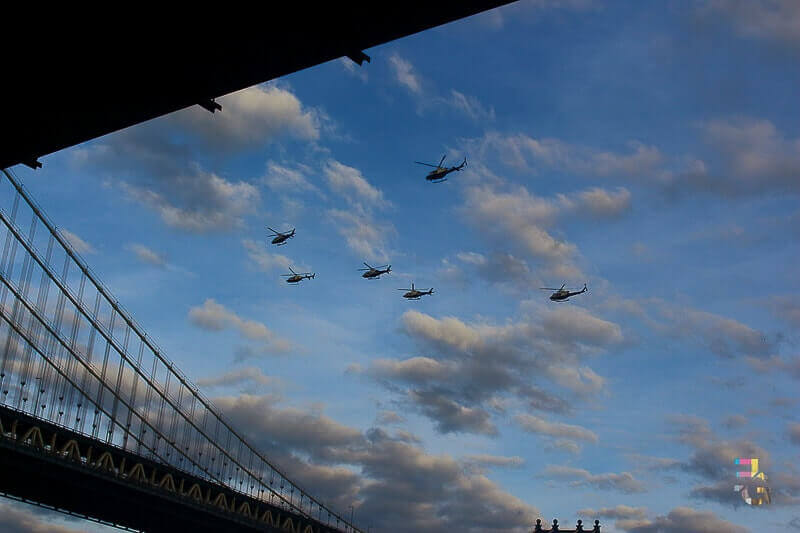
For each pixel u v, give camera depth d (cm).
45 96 2795
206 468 15688
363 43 2623
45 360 12412
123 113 2877
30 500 11688
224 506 14575
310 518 16912
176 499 13262
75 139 3002
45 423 11400
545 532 18050
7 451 10762
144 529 13325
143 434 14450
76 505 12206
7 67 2700
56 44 2617
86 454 12112
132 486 12456
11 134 2966
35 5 2492
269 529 15475
